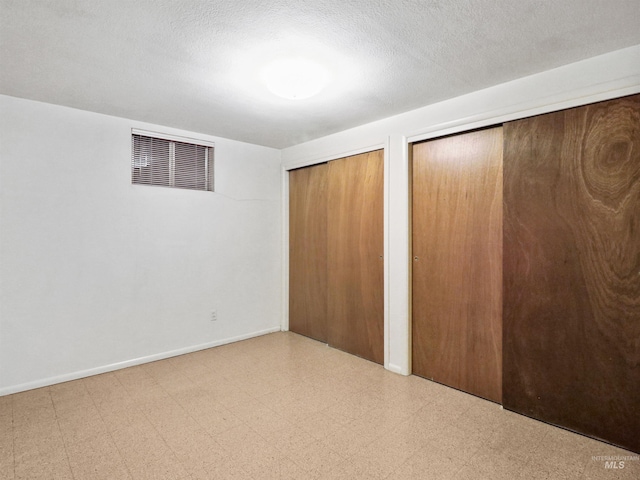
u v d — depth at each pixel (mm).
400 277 3053
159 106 2871
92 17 1672
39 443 2051
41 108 2797
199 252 3688
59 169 2883
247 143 4059
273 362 3342
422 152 2982
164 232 3451
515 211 2385
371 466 1856
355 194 3494
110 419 2320
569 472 1801
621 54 1966
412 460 1905
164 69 2217
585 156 2098
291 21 1708
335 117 3131
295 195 4293
